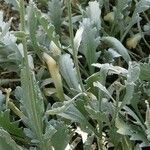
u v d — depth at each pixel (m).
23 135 0.36
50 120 0.35
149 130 0.31
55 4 0.43
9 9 0.50
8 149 0.31
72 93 0.37
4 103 0.37
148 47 0.46
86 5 0.48
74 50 0.33
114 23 0.45
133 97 0.35
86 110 0.34
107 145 0.36
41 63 0.43
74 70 0.37
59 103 0.35
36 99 0.29
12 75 0.44
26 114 0.34
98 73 0.35
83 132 0.37
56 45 0.38
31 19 0.37
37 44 0.39
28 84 0.26
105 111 0.34
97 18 0.41
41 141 0.30
